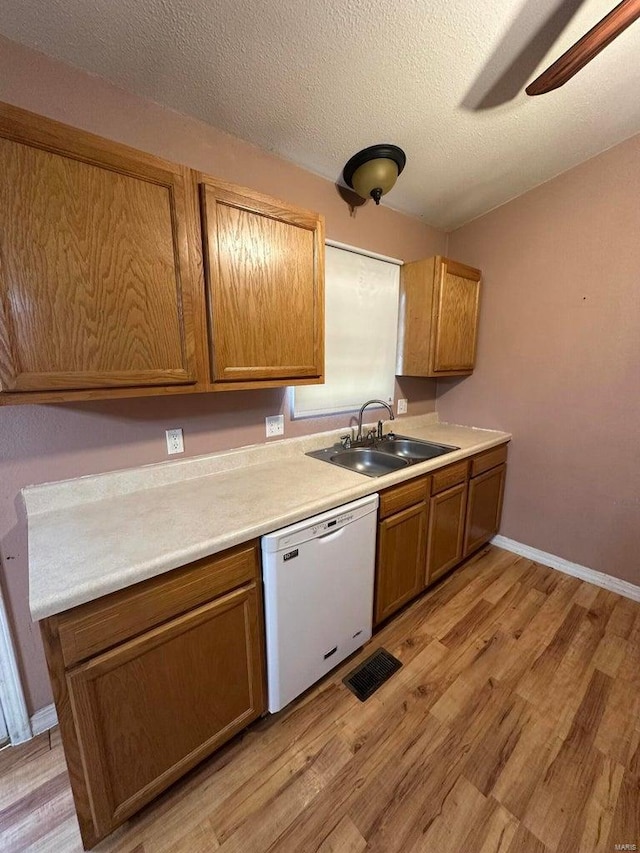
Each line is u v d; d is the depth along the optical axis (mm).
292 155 1697
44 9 979
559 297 2178
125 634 946
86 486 1337
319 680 1562
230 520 1194
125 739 987
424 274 2266
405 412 2646
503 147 1804
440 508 2006
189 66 1196
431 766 1229
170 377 1178
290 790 1164
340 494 1423
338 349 2129
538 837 1039
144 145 1315
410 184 2053
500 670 1605
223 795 1152
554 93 1502
